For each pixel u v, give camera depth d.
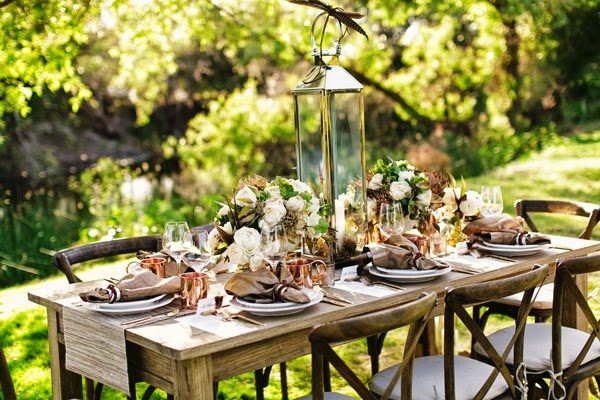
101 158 11.70
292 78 11.35
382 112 11.56
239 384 4.36
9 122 10.76
